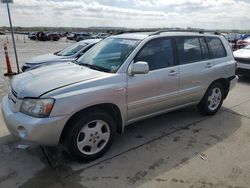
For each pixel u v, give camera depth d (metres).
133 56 3.74
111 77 3.48
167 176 3.15
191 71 4.48
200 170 3.28
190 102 4.76
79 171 3.25
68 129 3.23
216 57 5.08
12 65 12.32
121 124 3.77
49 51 21.59
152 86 3.91
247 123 4.87
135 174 3.19
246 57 8.09
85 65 4.08
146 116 4.09
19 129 3.10
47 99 2.99
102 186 2.96
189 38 4.59
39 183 3.00
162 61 4.11
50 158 3.53
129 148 3.85
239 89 7.47
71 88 3.14
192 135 4.31
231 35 21.89
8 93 3.70
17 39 47.19
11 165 3.36
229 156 3.63
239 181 3.06
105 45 4.37
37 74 3.68
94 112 3.35
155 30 4.61
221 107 5.80
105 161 3.48
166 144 3.98
